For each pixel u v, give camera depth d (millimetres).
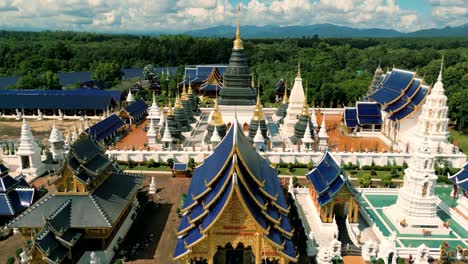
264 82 172625
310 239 49438
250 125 89062
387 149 93438
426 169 56125
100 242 46656
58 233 42281
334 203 53750
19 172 73500
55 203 47594
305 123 92375
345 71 186000
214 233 40312
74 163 47688
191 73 177500
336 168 55781
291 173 78688
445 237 55094
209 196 41406
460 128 116875
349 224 54188
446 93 131000
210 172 44438
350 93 145375
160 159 82562
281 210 43375
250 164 42844
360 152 83875
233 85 100250
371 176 78500
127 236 52344
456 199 68812
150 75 180625
